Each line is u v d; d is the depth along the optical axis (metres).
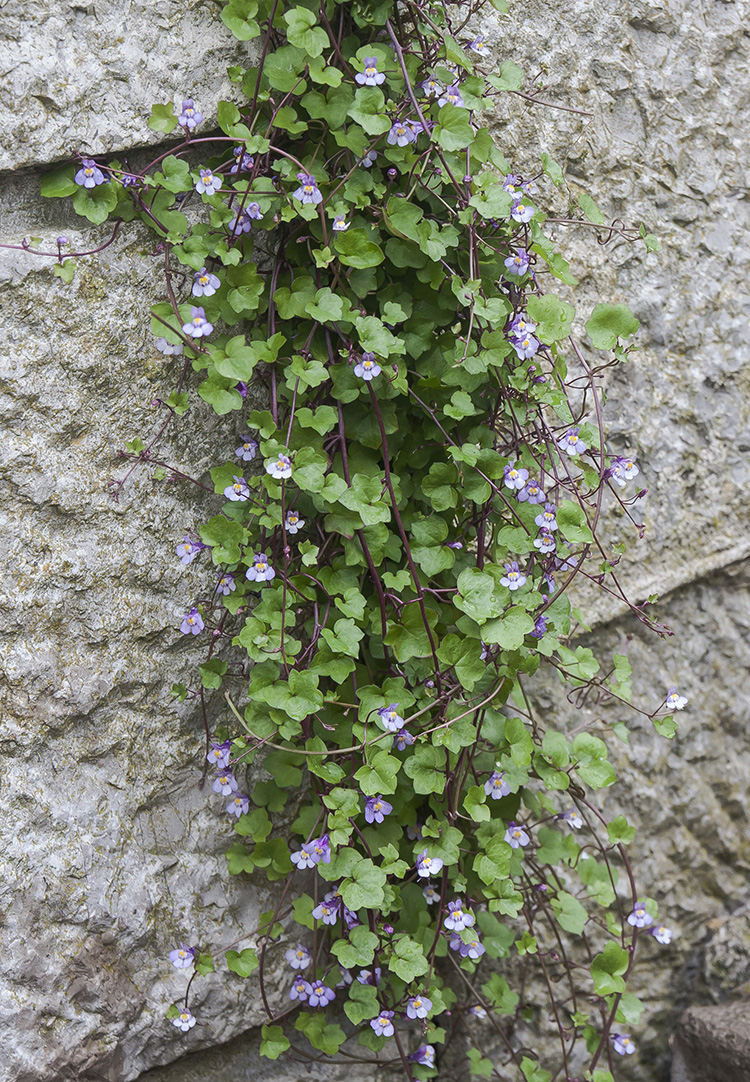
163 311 0.80
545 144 0.88
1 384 0.79
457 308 0.82
